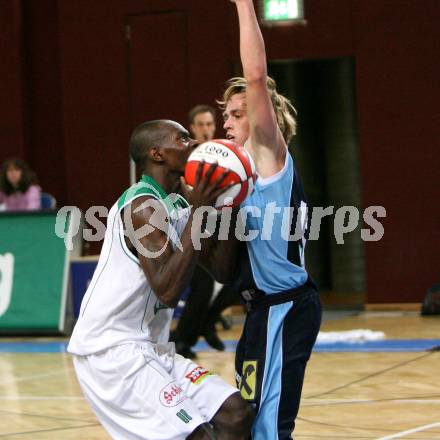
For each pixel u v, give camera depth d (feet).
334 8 81.92
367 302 82.43
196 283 55.21
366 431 37.70
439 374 50.31
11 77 90.17
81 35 88.07
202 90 85.56
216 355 59.72
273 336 26.94
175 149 27.45
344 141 93.40
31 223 73.77
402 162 81.35
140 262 26.03
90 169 88.48
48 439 38.42
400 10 81.10
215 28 84.99
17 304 72.84
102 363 26.48
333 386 47.83
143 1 86.58
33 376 54.60
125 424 26.40
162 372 26.61
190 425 25.80
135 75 87.10
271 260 27.17
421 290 80.94
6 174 77.87
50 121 91.71
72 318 73.97
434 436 36.47
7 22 89.76
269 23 68.54
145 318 27.14
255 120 26.61
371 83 81.82
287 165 27.50
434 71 80.69
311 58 82.58
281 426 26.78
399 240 81.46
